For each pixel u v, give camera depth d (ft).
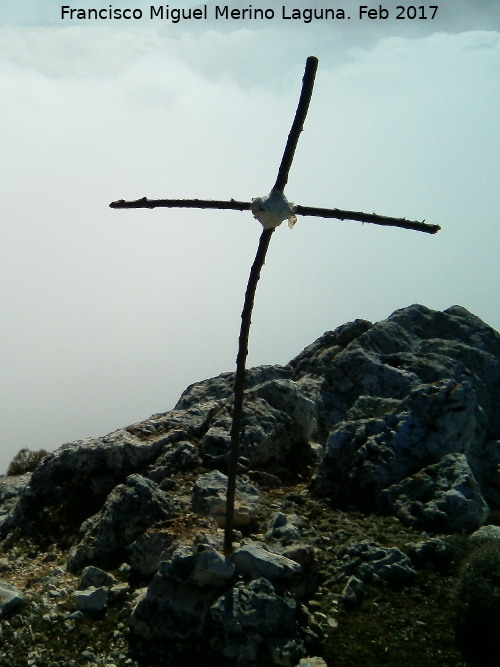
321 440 82.89
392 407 72.49
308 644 50.34
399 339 92.79
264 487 68.80
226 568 50.96
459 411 68.90
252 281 54.39
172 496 65.46
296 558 54.54
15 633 53.01
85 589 56.08
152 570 56.08
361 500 66.03
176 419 76.54
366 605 53.67
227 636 49.11
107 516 61.31
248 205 53.01
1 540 70.74
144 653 50.72
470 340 95.50
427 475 64.69
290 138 52.37
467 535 60.03
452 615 52.90
